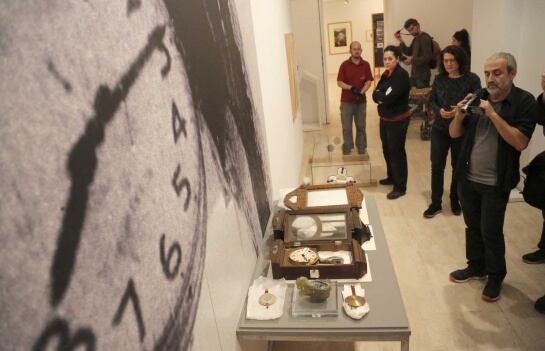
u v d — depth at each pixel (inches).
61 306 21.9
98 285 25.3
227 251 54.6
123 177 29.1
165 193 36.0
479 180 90.4
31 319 19.8
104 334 25.5
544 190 92.7
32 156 20.7
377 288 62.1
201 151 46.6
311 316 57.5
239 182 63.8
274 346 93.0
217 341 48.0
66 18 24.0
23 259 19.6
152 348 31.9
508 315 93.7
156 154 34.7
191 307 40.5
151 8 35.9
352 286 60.0
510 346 85.7
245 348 62.0
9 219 19.1
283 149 132.7
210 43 54.2
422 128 239.3
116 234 27.7
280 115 130.6
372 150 225.1
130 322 28.7
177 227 38.1
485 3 167.5
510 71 80.4
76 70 24.5
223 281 52.0
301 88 288.0
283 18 157.5
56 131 22.5
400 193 162.2
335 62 545.3
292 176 154.4
